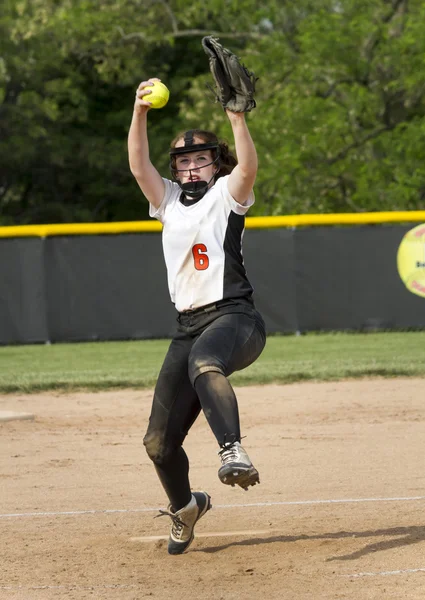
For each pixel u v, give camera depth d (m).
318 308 58.12
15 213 116.75
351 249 57.94
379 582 14.38
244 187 15.28
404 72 81.69
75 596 14.37
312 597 13.79
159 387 16.11
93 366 47.62
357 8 83.56
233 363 14.90
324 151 82.88
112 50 100.12
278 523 18.84
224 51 14.71
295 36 90.50
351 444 27.59
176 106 110.56
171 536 16.83
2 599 14.30
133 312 59.12
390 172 82.19
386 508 19.69
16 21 99.94
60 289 59.09
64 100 111.12
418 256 57.53
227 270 15.45
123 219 116.88
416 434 28.92
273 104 85.38
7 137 105.56
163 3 101.12
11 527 19.19
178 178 16.00
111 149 108.25
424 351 48.94
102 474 24.58
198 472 24.38
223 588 14.54
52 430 31.27
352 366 43.03
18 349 57.12
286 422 31.45
